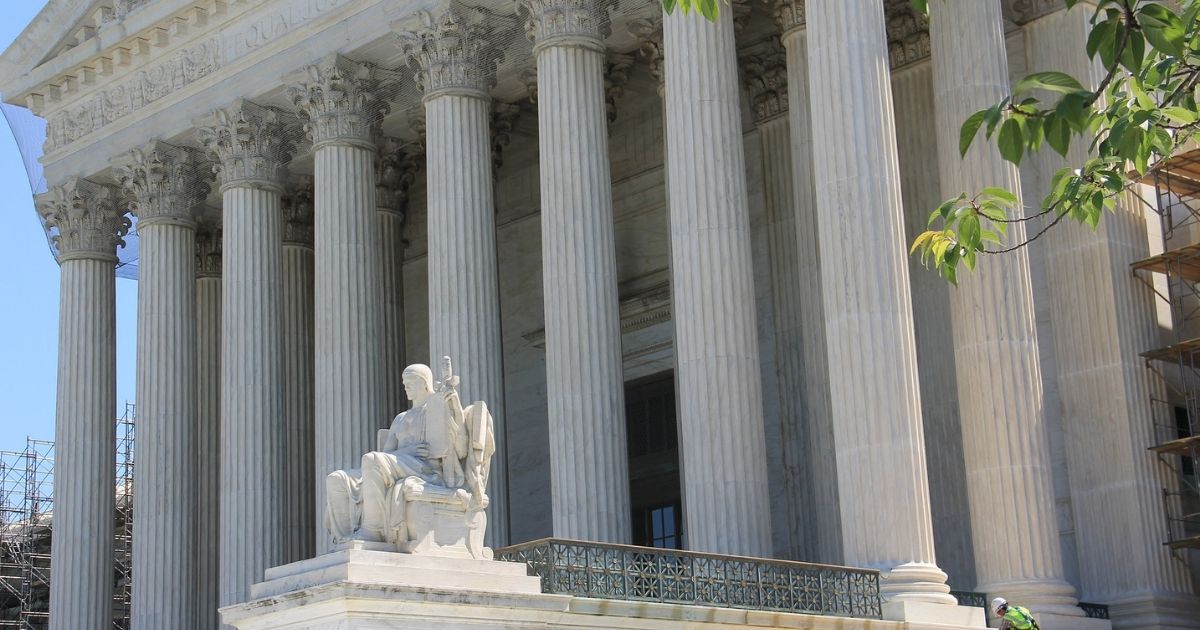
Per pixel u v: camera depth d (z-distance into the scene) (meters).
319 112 52.03
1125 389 41.25
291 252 62.16
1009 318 38.78
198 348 63.66
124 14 58.59
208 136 55.72
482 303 47.12
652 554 31.34
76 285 60.38
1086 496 41.47
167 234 57.84
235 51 55.34
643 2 48.09
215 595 61.72
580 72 45.75
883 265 37.50
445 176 47.94
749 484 39.41
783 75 52.22
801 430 49.56
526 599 27.19
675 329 41.50
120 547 81.94
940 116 41.03
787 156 51.91
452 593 26.05
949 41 41.00
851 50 38.81
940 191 47.06
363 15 51.25
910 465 36.41
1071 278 42.62
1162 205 45.03
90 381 59.66
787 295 50.97
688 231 41.16
